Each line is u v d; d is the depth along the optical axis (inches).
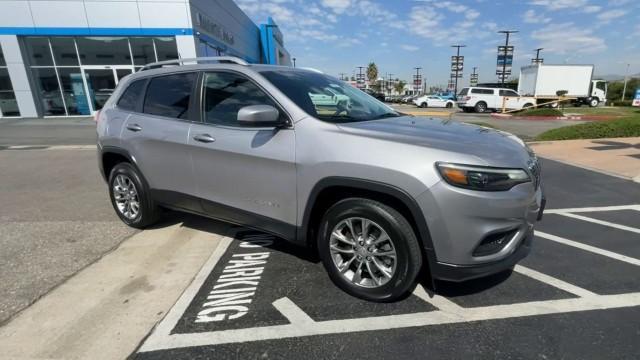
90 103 745.6
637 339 93.3
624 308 106.5
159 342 93.7
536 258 138.1
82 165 311.1
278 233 122.3
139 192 158.4
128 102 161.9
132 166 160.4
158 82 151.7
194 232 164.7
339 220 108.7
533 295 113.3
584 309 106.1
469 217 92.3
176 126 140.4
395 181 95.4
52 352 90.0
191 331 97.9
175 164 142.9
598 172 278.2
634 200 209.5
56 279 124.2
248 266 133.1
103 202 209.9
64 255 142.3
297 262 135.9
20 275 126.9
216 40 880.3
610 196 216.8
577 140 430.0
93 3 690.2
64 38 707.4
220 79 133.0
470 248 94.0
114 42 717.9
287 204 116.4
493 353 89.2
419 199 93.6
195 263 135.7
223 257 140.4
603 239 155.3
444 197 91.9
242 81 127.6
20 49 697.0
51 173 282.7
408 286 102.6
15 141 447.2
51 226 172.4
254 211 125.2
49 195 224.4
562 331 96.7
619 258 137.9
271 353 90.1
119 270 130.6
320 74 155.5
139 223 164.7
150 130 148.2
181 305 109.3
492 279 122.6
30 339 94.5
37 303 110.2
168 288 118.8
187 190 142.6
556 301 110.1
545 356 88.0
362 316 103.7
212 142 129.0
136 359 88.0
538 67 1193.4
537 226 170.6
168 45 729.6
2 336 95.7
